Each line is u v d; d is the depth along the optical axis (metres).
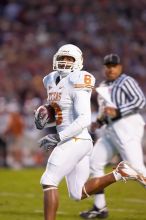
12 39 59.84
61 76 16.77
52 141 16.12
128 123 21.41
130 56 57.09
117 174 17.27
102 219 20.73
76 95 16.19
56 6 63.91
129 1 62.84
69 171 16.41
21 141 41.09
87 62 56.22
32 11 64.06
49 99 16.77
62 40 59.50
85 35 59.84
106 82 22.12
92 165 21.67
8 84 51.78
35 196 26.19
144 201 25.02
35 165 41.31
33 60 56.62
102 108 21.72
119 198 25.84
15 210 22.19
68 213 21.81
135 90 21.42
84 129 16.58
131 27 60.72
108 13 62.31
